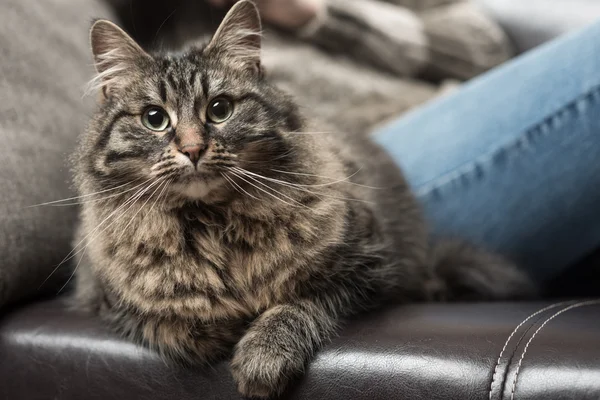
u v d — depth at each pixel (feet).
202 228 1.71
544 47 2.31
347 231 1.73
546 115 2.12
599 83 2.06
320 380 1.49
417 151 2.34
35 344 1.68
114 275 1.69
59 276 1.93
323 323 1.60
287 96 1.87
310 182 1.75
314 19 3.17
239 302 1.66
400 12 3.61
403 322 1.57
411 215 2.16
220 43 1.79
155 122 1.70
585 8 3.80
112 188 1.73
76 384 1.63
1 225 1.72
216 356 1.60
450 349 1.43
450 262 2.10
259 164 1.72
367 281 1.71
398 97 3.06
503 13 4.02
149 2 2.90
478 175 2.21
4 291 1.73
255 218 1.70
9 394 1.68
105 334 1.66
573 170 2.10
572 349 1.36
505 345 1.41
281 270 1.66
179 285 1.65
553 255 2.24
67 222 1.97
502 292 2.03
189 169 1.64
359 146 2.21
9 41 2.07
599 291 2.35
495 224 2.21
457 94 2.45
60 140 2.02
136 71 1.75
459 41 3.59
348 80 3.05
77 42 2.42
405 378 1.42
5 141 1.84
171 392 1.58
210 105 1.71
